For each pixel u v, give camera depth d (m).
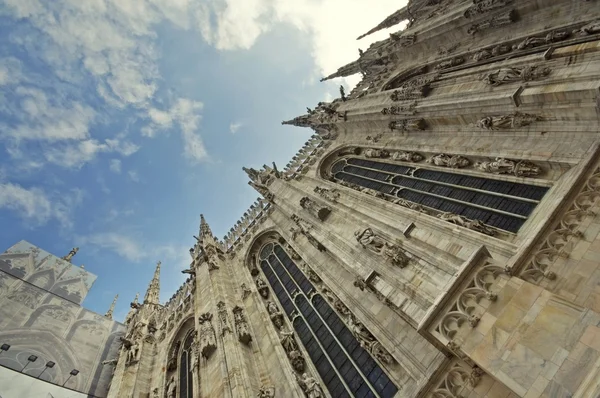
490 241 13.63
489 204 16.55
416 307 13.10
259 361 19.98
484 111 18.02
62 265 40.84
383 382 14.64
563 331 8.49
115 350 35.25
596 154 12.34
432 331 10.91
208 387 19.84
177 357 27.86
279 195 30.41
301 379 17.28
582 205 11.34
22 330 31.12
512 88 16.39
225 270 30.23
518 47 21.17
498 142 17.62
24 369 28.09
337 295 19.23
